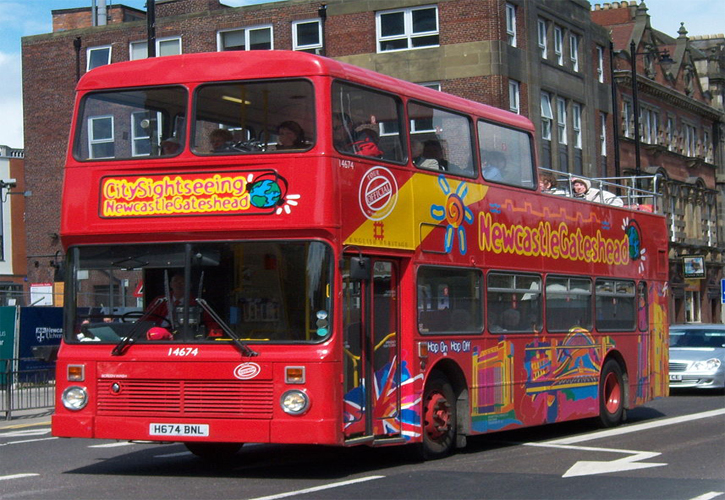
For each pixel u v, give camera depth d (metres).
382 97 12.30
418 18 42.75
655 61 62.16
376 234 11.80
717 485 10.80
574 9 49.12
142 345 11.34
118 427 11.31
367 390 11.67
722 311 68.75
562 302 16.28
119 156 11.65
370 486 10.77
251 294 11.15
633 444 14.89
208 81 11.51
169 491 10.52
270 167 11.19
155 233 11.39
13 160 58.16
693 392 27.14
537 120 44.78
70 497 10.12
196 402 11.13
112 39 47.84
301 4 44.41
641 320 19.17
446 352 13.09
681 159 65.12
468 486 10.76
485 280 14.07
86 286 11.63
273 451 14.44
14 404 21.03
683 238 64.44
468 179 13.87
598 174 51.62
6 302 26.72
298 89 11.31
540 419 15.37
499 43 42.03
